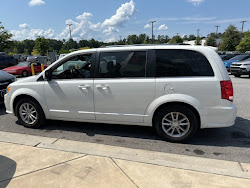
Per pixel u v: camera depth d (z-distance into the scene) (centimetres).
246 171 278
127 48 367
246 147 351
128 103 364
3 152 321
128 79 359
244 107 594
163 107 356
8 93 438
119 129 436
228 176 260
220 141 374
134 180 252
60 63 399
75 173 266
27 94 415
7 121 489
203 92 332
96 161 295
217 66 332
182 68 343
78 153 318
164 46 355
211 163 300
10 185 244
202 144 363
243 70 1337
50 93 404
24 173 267
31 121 440
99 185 243
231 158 315
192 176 260
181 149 345
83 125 459
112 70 369
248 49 3853
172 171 271
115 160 297
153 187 240
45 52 4531
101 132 420
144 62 356
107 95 370
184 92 337
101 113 384
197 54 340
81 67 391
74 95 389
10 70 1464
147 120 365
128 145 361
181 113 348
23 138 384
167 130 366
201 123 343
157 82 345
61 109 407
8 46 3030
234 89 892
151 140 381
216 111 334
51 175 262
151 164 287
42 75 411
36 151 324
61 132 420
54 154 315
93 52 381
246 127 440
